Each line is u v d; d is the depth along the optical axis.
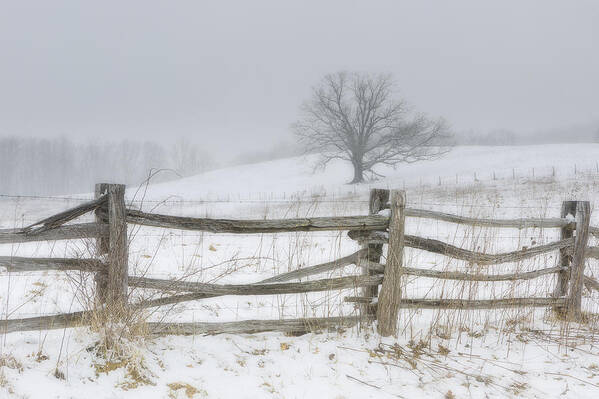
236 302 5.24
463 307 5.04
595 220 13.73
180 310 4.61
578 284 5.64
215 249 8.07
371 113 52.31
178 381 3.50
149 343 3.89
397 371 4.10
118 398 3.17
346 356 4.23
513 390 3.95
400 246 4.62
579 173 32.62
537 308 6.04
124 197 3.85
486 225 5.30
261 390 3.57
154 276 5.86
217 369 3.76
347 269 6.64
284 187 52.66
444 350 4.56
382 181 47.75
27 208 25.92
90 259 3.74
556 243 5.63
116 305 3.73
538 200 22.39
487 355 4.58
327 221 4.48
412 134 49.91
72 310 4.59
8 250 6.84
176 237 9.11
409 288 6.25
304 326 4.56
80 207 3.66
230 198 44.81
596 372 4.38
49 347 3.61
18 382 3.09
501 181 33.75
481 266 5.17
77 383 3.22
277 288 4.40
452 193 28.31
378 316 4.70
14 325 3.58
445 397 3.77
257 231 4.28
